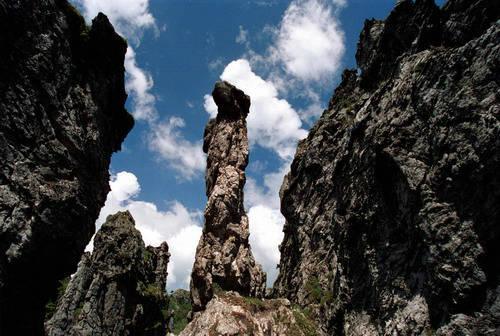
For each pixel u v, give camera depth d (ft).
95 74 92.84
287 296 257.55
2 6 66.44
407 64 162.61
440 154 125.90
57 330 180.34
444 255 117.29
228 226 224.94
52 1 78.95
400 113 150.41
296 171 299.58
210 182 247.70
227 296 204.03
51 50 77.61
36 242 73.26
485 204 109.50
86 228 92.73
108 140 103.40
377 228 159.74
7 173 68.49
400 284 140.97
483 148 109.19
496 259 107.65
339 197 199.21
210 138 276.21
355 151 183.11
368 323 157.17
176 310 411.34
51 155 76.95
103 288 206.69
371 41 242.58
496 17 136.05
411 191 133.08
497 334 100.53
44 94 76.07
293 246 280.10
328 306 200.54
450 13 160.45
